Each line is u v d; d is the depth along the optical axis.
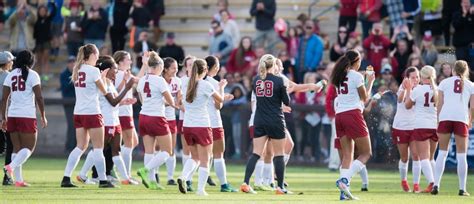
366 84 41.66
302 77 70.25
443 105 42.94
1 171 53.03
